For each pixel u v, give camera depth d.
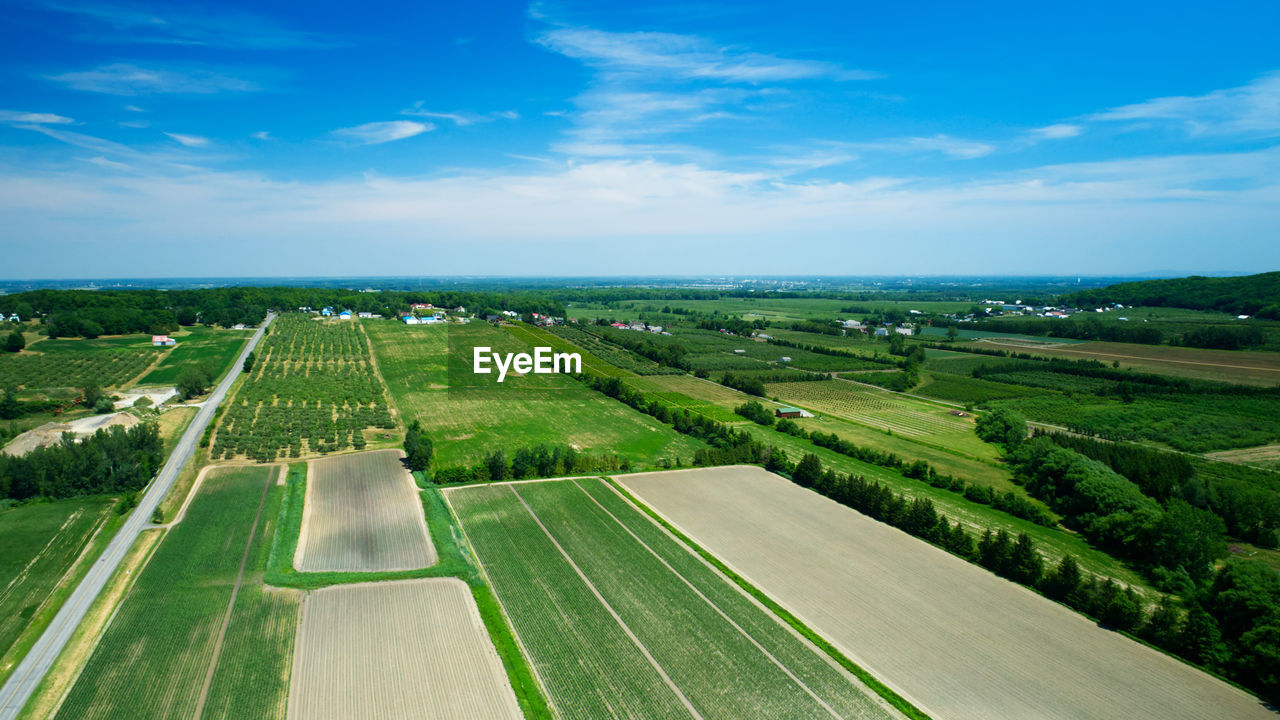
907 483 89.62
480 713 41.06
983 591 58.81
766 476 90.12
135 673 44.00
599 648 48.72
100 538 65.12
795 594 57.69
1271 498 75.06
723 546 67.25
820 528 72.31
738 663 47.38
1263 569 52.28
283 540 65.62
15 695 41.56
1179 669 47.91
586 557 63.78
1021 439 108.25
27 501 72.81
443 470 84.94
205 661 45.53
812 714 42.19
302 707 41.19
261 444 99.62
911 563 64.12
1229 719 42.78
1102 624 53.72
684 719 41.34
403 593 55.59
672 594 56.94
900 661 48.22
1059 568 57.62
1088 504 75.81
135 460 81.19
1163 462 87.06
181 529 67.88
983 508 81.12
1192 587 58.41
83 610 51.69
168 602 53.16
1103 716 42.72
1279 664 44.25
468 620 51.72
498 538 67.81
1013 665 48.00
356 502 77.62
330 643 48.12
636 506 77.69
